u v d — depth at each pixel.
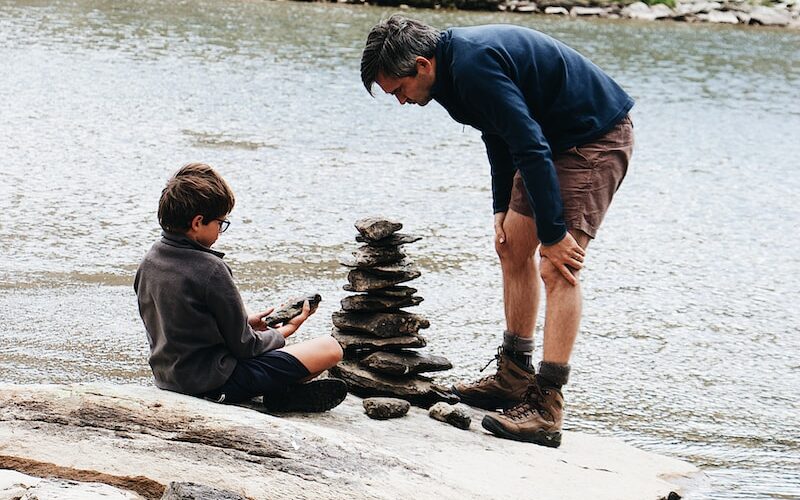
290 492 3.50
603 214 4.80
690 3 29.81
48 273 7.04
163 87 13.88
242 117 12.57
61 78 13.92
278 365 4.20
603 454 4.75
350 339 4.98
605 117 4.75
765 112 15.74
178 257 4.08
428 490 3.71
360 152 11.38
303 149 11.27
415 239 4.99
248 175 10.02
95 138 11.02
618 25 25.80
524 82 4.61
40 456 3.55
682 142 13.31
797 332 7.13
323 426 4.29
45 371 5.42
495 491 3.91
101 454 3.60
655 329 6.97
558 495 4.03
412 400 4.93
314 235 8.34
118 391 3.93
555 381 4.71
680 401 5.79
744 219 10.03
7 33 17.12
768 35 26.23
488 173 10.92
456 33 4.59
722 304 7.61
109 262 7.38
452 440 4.49
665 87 17.36
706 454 5.09
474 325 6.72
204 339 4.08
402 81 4.61
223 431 3.74
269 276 7.27
